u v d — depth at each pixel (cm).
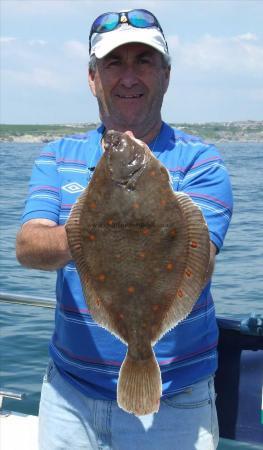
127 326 254
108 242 249
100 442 322
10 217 1800
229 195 310
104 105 323
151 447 314
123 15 313
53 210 317
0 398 454
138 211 247
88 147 328
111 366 311
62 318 324
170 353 307
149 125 319
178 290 247
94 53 321
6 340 740
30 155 6062
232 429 371
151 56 314
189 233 244
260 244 1389
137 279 249
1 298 417
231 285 1030
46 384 341
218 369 372
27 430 432
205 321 316
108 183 249
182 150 315
